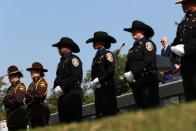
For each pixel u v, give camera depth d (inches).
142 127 423.8
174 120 426.9
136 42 888.9
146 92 869.8
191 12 792.3
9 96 1146.0
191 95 780.0
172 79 1106.1
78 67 981.2
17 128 1143.0
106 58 940.6
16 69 1156.5
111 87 944.9
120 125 447.2
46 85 1111.6
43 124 1101.7
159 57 960.3
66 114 991.0
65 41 993.5
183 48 775.1
